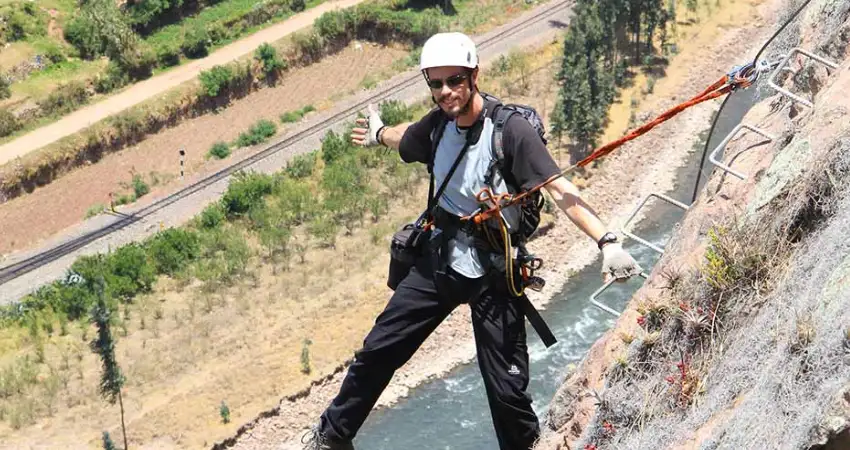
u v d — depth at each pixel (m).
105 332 38.75
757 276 7.46
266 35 70.81
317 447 6.80
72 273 46.91
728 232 7.87
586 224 6.03
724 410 6.61
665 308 8.02
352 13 70.50
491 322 6.53
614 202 52.22
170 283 46.66
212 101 65.12
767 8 70.00
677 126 57.56
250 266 47.38
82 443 38.38
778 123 10.40
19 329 44.00
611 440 7.72
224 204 52.34
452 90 6.26
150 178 58.56
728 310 7.51
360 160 54.66
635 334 8.40
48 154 58.75
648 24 64.19
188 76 66.19
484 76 63.78
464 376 40.97
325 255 48.09
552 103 60.94
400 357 6.71
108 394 39.97
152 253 47.78
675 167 54.56
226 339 43.00
